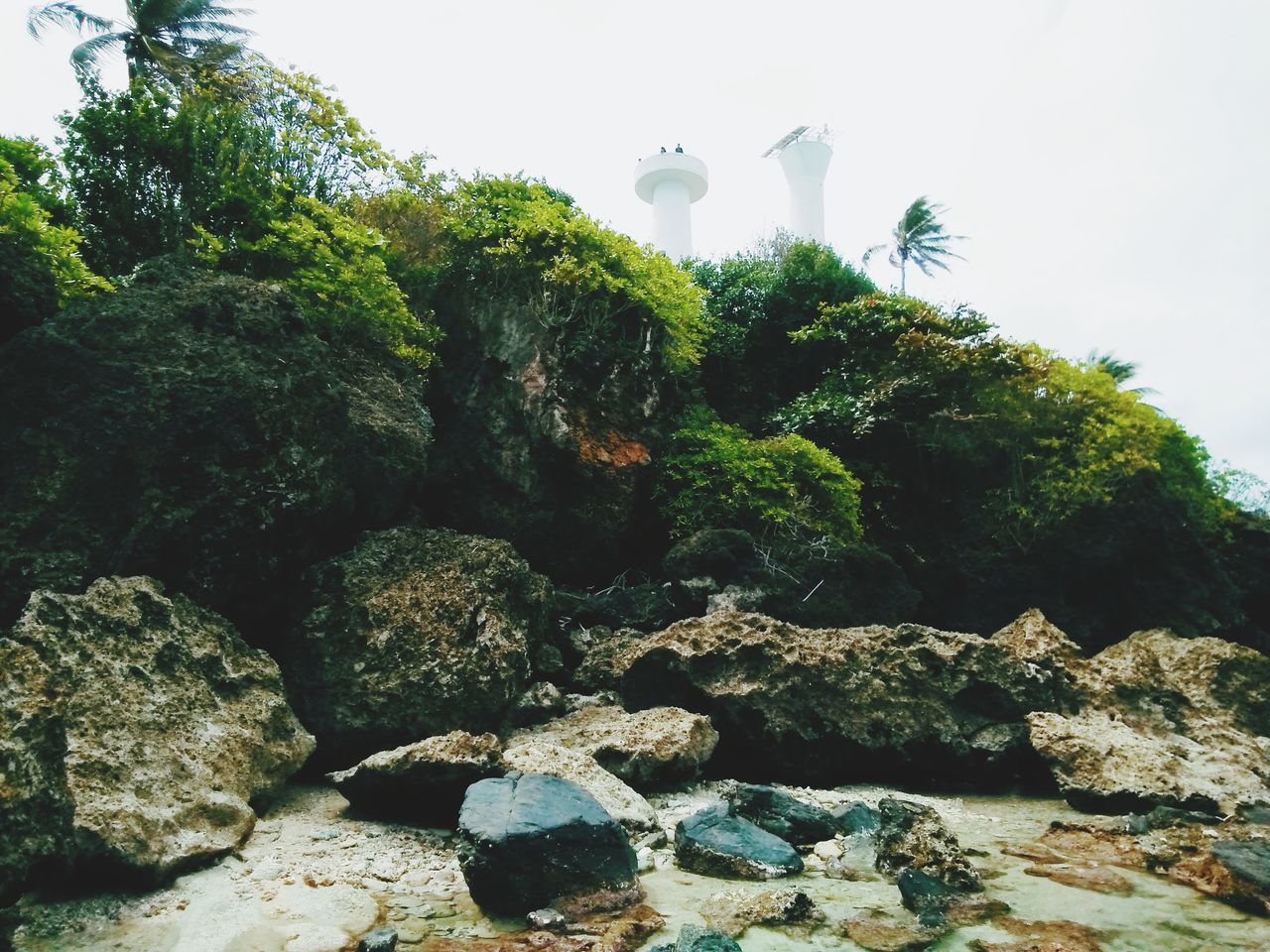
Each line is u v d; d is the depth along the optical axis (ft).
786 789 21.84
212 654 17.11
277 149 36.45
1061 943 11.42
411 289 37.35
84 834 11.82
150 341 20.90
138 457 19.36
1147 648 28.43
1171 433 50.06
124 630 15.81
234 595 20.39
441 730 20.75
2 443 18.81
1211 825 17.53
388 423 27.35
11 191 24.56
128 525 18.90
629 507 34.71
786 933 11.71
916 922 12.21
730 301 53.47
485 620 22.89
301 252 30.40
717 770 23.12
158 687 15.48
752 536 33.81
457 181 40.47
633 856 13.64
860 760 23.39
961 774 23.75
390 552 23.70
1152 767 20.59
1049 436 45.11
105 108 32.99
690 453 37.24
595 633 29.40
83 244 31.07
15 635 14.24
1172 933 11.86
